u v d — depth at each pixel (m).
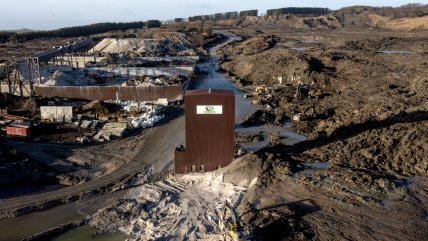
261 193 24.61
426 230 20.28
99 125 41.09
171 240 21.19
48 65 72.50
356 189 24.22
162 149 35.00
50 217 24.34
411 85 49.81
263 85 63.44
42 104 47.34
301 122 41.62
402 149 28.94
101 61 84.62
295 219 21.52
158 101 51.12
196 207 24.52
